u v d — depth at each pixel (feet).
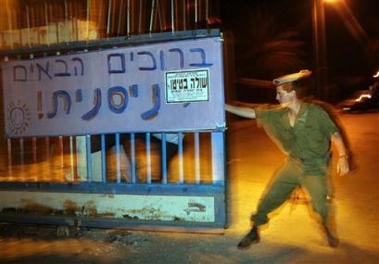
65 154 20.84
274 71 113.29
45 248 17.97
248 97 94.32
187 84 18.02
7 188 20.53
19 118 20.54
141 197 18.85
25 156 22.08
